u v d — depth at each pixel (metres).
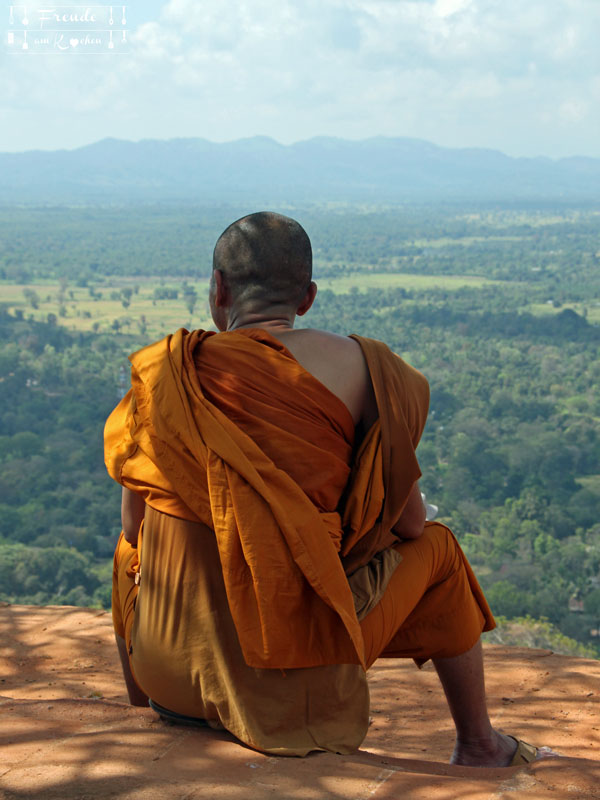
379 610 1.63
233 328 1.73
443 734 2.23
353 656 1.50
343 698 1.53
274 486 1.47
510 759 1.83
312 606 1.49
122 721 1.63
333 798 1.22
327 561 1.47
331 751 1.46
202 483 1.51
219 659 1.50
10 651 2.90
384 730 2.27
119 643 1.90
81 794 1.21
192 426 1.50
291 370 1.57
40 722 1.60
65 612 3.30
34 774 1.29
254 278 1.70
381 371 1.66
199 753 1.41
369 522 1.61
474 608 1.83
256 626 1.46
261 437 1.52
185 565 1.54
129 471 1.62
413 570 1.71
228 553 1.45
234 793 1.22
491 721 2.31
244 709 1.47
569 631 46.09
